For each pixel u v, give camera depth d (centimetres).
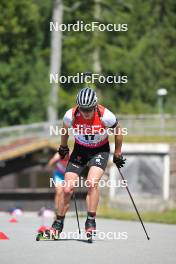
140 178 12312
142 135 12862
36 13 16650
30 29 16775
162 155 12312
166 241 3106
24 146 10638
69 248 2781
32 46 16975
